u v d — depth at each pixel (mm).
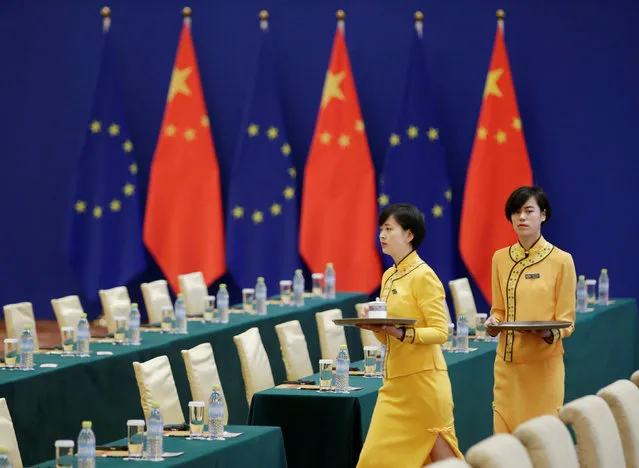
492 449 6984
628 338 20188
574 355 17672
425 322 10992
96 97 24328
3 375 12859
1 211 26453
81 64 25938
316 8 25156
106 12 24672
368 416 12000
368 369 13344
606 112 23797
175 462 9258
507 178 23438
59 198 26172
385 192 23750
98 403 13984
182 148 24156
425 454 10953
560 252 11711
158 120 25688
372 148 25062
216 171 24297
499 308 12102
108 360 14188
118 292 18578
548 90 24109
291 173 24281
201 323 17469
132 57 25766
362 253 23750
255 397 12164
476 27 24500
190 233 24203
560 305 11617
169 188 24125
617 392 8938
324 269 23781
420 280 10977
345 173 23766
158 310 19297
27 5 26109
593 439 8305
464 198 23688
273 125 24266
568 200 24109
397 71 24859
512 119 23484
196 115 24250
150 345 15211
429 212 23812
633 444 8852
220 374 16641
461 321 15227
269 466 10492
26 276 26406
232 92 25469
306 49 25234
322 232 23766
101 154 24297
